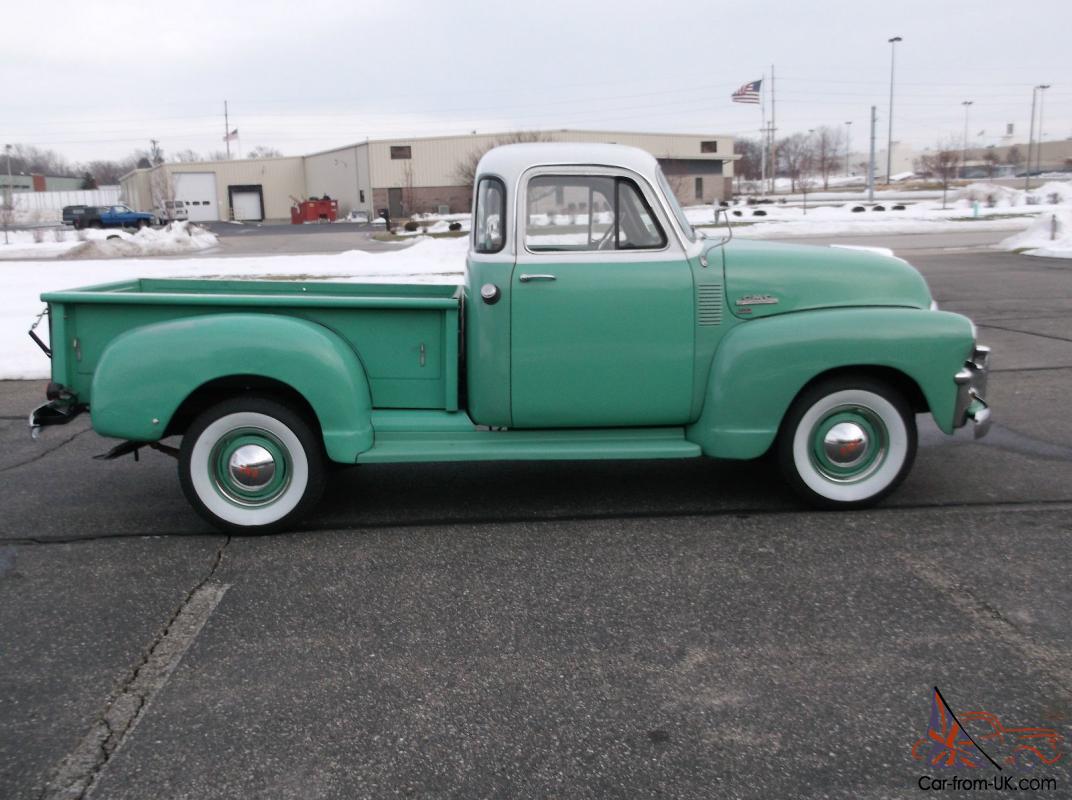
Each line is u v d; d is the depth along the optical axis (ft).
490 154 16.16
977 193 173.37
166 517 16.81
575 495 17.56
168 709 10.30
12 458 21.12
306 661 11.32
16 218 217.97
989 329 35.14
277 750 9.51
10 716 10.21
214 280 18.92
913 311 15.83
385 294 18.79
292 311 15.71
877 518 15.79
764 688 10.47
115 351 15.15
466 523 16.12
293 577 13.89
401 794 8.79
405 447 15.75
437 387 16.08
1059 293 44.68
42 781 9.05
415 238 117.19
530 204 15.53
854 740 9.47
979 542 14.57
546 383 15.81
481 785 8.90
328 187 228.43
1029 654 11.08
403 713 10.14
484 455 15.65
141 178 239.50
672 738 9.59
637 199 15.69
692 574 13.62
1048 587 12.87
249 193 237.86
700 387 15.98
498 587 13.34
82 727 9.99
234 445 15.52
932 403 15.65
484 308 15.60
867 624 11.93
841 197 212.23
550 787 8.85
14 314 43.34
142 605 13.00
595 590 13.16
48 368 31.50
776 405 15.61
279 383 15.66
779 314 15.97
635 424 16.28
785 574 13.53
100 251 97.60
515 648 11.53
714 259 15.87
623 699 10.32
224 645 11.76
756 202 187.42
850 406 15.84
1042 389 25.48
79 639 11.99
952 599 12.58
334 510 17.01
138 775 9.12
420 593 13.20
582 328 15.65
